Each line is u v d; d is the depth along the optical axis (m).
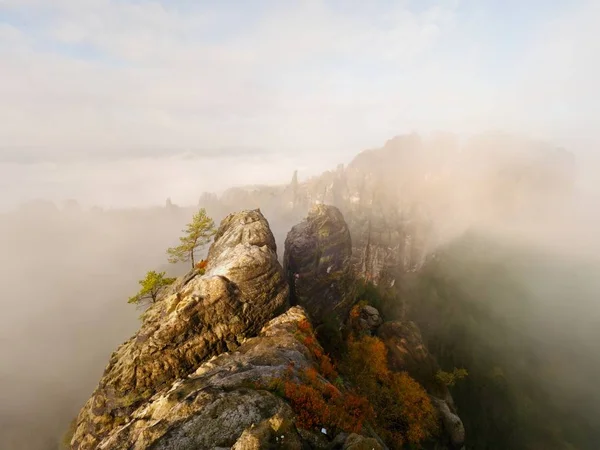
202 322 36.38
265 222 52.34
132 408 32.56
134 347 35.34
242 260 40.75
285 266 68.56
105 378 34.03
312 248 65.69
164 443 18.52
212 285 38.00
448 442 50.16
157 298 52.44
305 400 22.59
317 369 31.28
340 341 56.28
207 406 20.61
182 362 34.66
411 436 43.97
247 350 32.22
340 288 66.44
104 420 32.12
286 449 14.85
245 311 38.62
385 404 47.06
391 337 69.50
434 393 62.81
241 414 20.00
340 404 25.31
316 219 68.88
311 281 63.78
